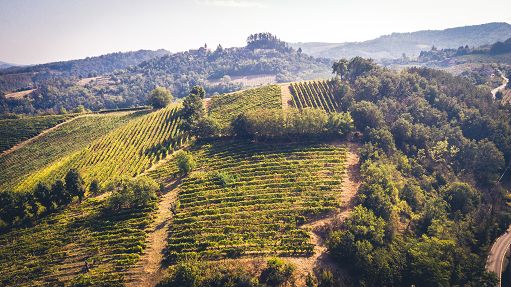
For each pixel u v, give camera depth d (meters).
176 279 57.16
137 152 115.88
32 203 81.06
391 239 70.25
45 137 149.62
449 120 127.81
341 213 75.19
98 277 60.34
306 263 62.53
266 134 106.56
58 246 69.31
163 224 73.50
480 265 68.94
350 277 61.72
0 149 141.62
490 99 147.75
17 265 65.69
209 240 67.50
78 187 84.50
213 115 134.25
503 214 88.88
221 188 83.81
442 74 163.38
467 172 106.38
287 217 73.06
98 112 180.88
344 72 162.88
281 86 158.62
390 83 136.88
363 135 109.19
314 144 104.38
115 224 73.75
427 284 62.34
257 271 59.91
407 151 106.38
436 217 79.62
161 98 172.50
